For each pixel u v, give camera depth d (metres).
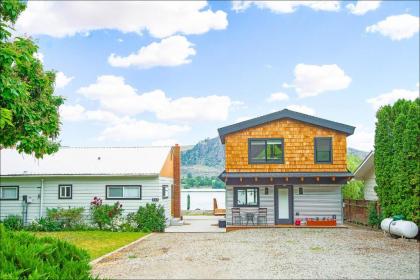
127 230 21.38
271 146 22.38
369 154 22.83
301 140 22.30
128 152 25.31
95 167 22.92
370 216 20.81
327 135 22.28
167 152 25.30
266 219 22.11
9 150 25.64
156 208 21.83
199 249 14.62
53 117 11.88
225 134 22.44
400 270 10.88
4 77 5.96
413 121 16.56
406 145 16.61
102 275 10.52
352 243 15.59
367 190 25.50
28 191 22.80
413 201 16.33
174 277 10.23
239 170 22.23
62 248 5.17
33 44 8.79
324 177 21.73
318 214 22.08
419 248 14.39
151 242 16.94
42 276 4.14
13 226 21.94
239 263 11.95
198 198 54.59
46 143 11.75
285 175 21.62
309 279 9.95
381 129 19.25
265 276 10.29
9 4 8.02
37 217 22.55
